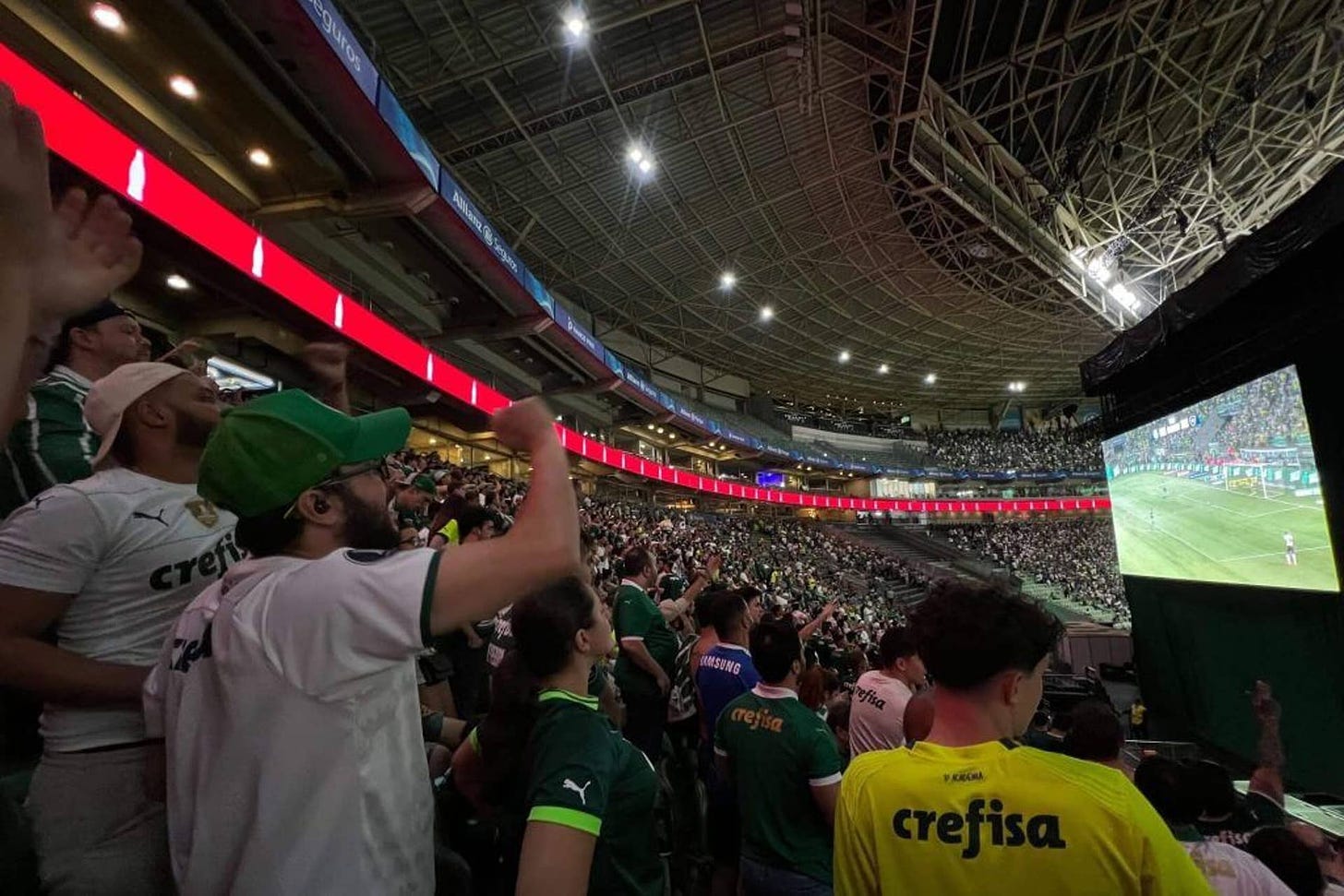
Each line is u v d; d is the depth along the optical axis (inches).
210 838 34.4
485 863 72.1
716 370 1401.3
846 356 1315.2
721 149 698.2
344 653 34.1
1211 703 292.7
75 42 271.0
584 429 1005.2
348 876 33.8
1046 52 687.7
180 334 376.8
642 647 138.6
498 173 645.9
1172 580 319.9
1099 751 95.0
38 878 42.4
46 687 43.5
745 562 859.4
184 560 51.2
